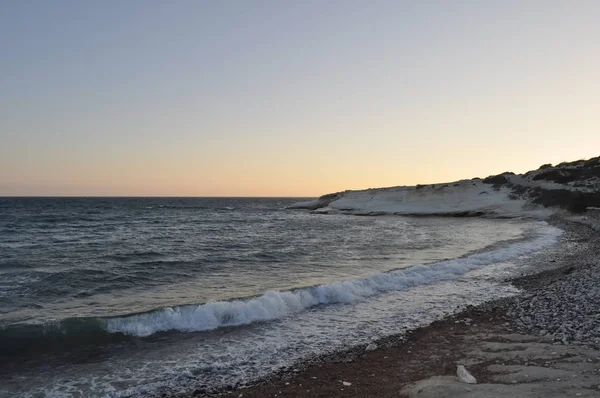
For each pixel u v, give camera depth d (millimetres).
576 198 55781
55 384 6672
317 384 6684
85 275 15297
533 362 6781
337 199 90625
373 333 9398
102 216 55750
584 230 34188
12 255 20328
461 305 11766
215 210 85875
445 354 7875
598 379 5637
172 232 34594
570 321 9133
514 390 5500
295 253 22203
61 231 33875
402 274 15477
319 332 9484
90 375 7031
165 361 7676
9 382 6711
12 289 12953
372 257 20953
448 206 67500
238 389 6539
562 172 67188
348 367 7418
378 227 43656
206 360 7754
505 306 11367
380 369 7285
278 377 7000
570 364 6457
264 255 21203
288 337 9125
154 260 18984
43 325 8711
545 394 5242
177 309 10016
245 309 10516
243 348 8414
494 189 67875
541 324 9266
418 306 11727
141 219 51281
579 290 12094
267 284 14172
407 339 8953
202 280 14812
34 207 81938
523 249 23156
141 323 9406
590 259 18594
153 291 13008
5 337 8328
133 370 7262
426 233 35875
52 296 12195
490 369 6711
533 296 12195
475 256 19969
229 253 21750
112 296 12297
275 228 40906
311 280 14914
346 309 11445
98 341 8602
